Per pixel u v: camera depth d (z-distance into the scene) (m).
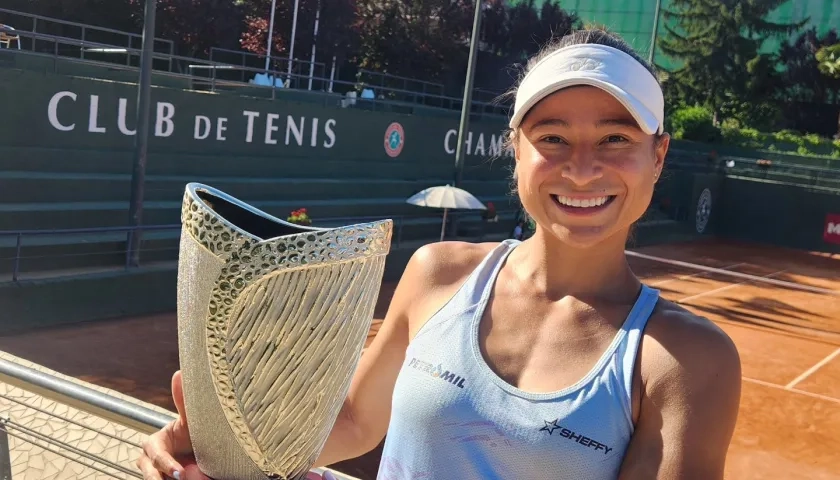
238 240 0.92
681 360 1.22
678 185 31.38
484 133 25.58
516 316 1.40
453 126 24.33
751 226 32.81
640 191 1.32
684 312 1.31
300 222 15.16
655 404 1.22
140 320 12.38
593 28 1.43
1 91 13.96
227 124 18.09
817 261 28.89
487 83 37.34
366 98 22.97
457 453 1.31
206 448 1.08
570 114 1.28
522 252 1.49
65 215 13.80
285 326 0.95
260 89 21.62
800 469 9.55
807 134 47.72
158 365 10.36
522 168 1.36
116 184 15.32
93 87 15.27
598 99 1.27
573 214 1.31
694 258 26.56
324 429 1.06
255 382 0.98
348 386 1.06
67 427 3.71
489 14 36.91
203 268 0.95
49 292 11.51
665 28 49.75
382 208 20.66
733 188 33.12
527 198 1.35
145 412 2.04
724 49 49.16
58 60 16.98
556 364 1.32
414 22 34.06
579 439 1.24
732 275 24.09
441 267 1.58
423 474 1.35
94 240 13.20
